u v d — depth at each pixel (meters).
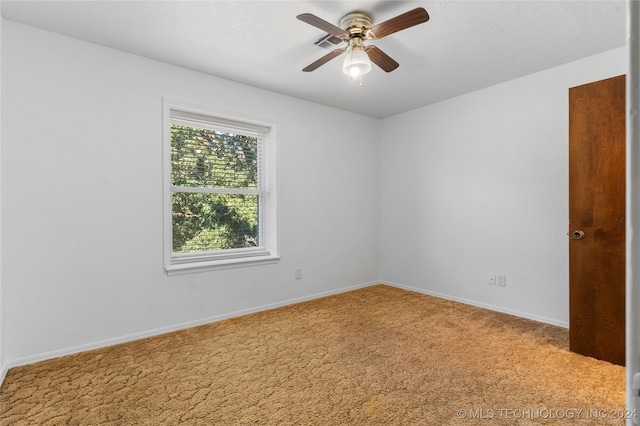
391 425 1.64
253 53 2.67
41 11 2.11
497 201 3.33
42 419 1.69
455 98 3.68
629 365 0.30
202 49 2.61
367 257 4.42
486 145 3.41
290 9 2.10
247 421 1.67
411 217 4.18
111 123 2.58
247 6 2.06
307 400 1.84
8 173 2.19
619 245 2.18
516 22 2.22
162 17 2.18
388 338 2.68
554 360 2.28
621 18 2.17
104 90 2.55
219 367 2.22
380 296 3.92
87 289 2.48
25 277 2.26
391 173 4.42
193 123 3.10
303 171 3.76
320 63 2.35
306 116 3.78
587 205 2.30
